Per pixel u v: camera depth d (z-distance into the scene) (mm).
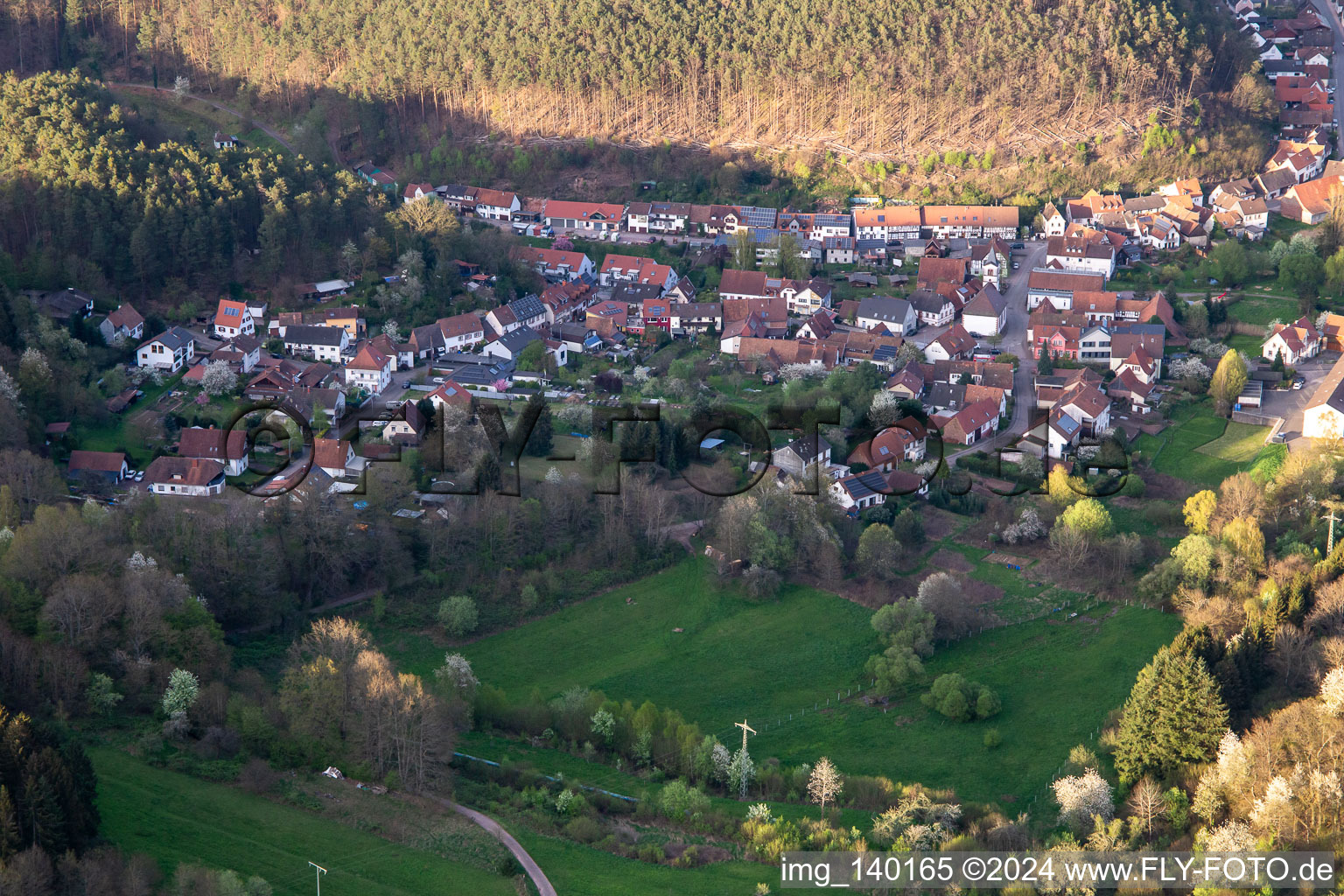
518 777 149625
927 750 163250
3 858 117562
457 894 128125
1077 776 153500
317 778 144250
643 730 157875
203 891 120250
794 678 179750
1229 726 148375
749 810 143250
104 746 144500
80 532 168625
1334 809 130875
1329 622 164000
